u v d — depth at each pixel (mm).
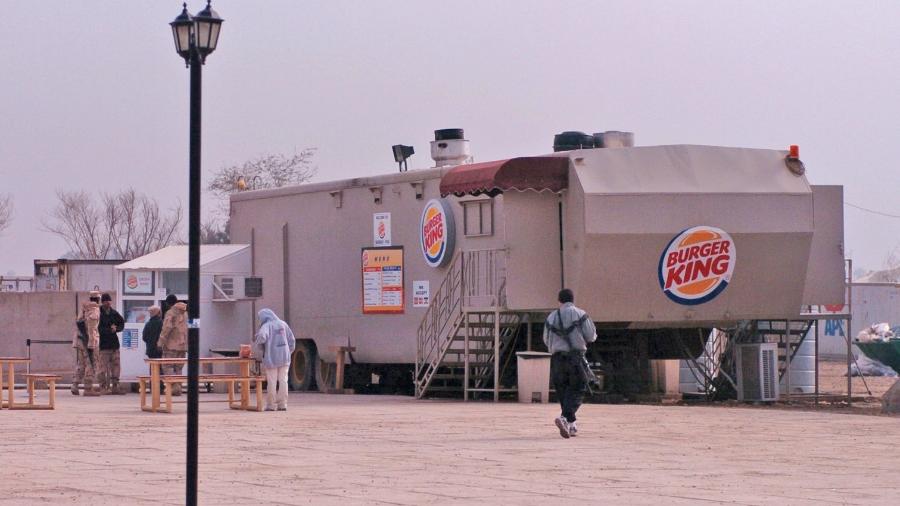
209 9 10789
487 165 24438
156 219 70125
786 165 25531
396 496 11500
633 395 26594
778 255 25266
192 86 10758
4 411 22203
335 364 29906
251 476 12969
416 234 27422
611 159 24328
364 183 28891
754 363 25500
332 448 15758
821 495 11594
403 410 22266
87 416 20859
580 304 24156
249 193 32844
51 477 12844
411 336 27547
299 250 30969
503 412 21703
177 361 21953
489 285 25156
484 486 12203
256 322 31953
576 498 11367
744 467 13844
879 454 15219
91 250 68625
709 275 24812
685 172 24641
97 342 28156
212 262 31656
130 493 11672
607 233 23797
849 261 27578
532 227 24391
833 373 42562
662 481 12617
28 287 53938
